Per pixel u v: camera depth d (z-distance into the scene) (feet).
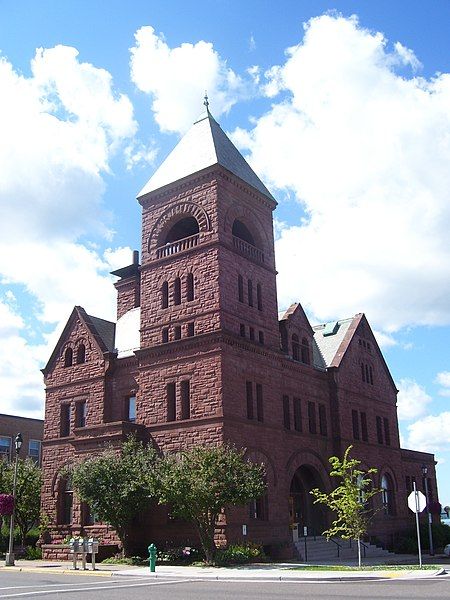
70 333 154.20
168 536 119.65
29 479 149.28
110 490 113.39
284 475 132.57
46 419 151.64
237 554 106.83
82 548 104.94
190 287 133.39
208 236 132.36
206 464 106.73
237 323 129.70
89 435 131.13
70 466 134.82
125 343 149.48
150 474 111.86
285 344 151.12
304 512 150.00
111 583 80.53
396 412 191.42
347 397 165.78
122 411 138.92
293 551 127.24
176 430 124.88
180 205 139.23
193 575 88.17
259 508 124.88
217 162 134.92
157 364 132.26
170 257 137.39
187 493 104.06
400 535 174.70
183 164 143.23
